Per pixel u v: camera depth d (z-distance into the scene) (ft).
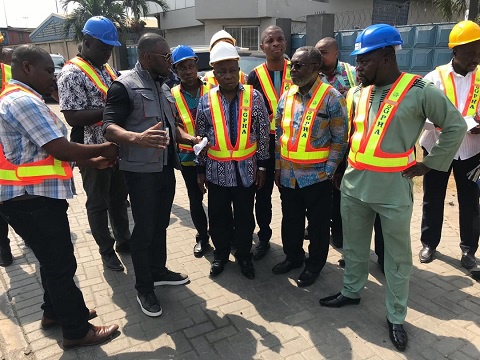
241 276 11.40
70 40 75.05
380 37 7.39
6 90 7.30
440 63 28.04
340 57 33.12
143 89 8.68
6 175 7.31
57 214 7.75
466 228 11.50
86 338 8.60
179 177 21.71
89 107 10.14
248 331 9.04
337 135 9.77
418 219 14.88
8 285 11.12
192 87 12.14
